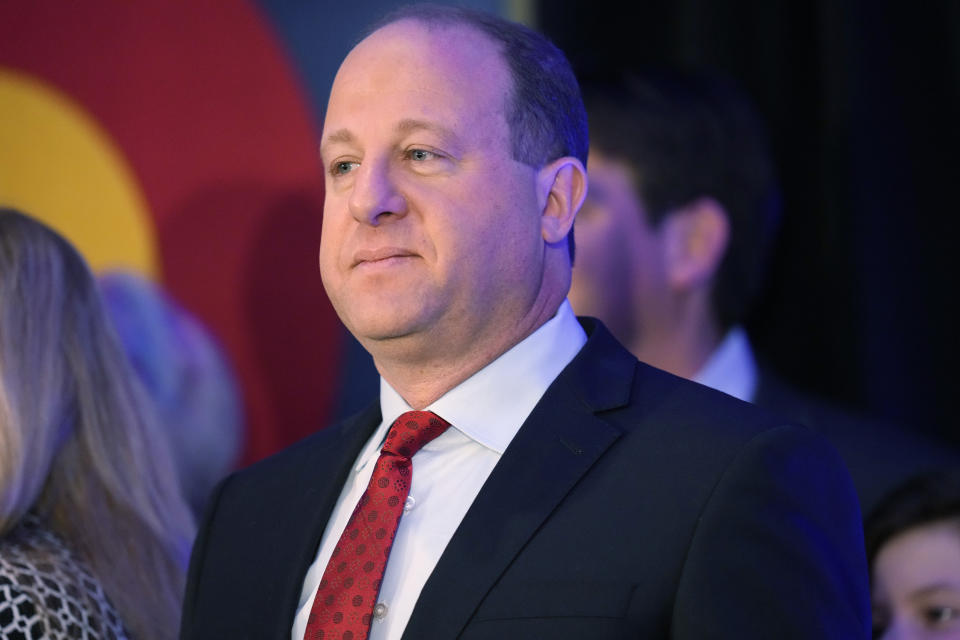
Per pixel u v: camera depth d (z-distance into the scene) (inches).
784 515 170.2
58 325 268.2
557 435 187.2
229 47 383.9
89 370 273.1
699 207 314.2
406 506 190.2
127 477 272.4
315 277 374.3
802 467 176.6
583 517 177.3
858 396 360.2
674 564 169.2
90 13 387.5
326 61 379.9
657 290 312.8
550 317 201.3
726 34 375.2
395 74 190.2
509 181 190.9
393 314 184.2
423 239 184.5
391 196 184.9
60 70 387.5
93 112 386.0
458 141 187.3
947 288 358.9
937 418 357.7
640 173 309.1
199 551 220.1
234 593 205.9
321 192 375.6
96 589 249.6
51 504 263.6
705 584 165.5
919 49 363.9
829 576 169.8
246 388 374.3
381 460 195.2
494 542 177.5
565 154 200.7
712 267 316.5
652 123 310.3
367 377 372.5
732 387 319.3
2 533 249.3
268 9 383.2
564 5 379.2
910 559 269.4
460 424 192.2
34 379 259.3
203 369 374.3
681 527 171.3
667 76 323.9
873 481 304.5
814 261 370.3
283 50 381.7
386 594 183.6
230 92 382.9
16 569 238.7
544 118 197.5
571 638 166.9
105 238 383.2
